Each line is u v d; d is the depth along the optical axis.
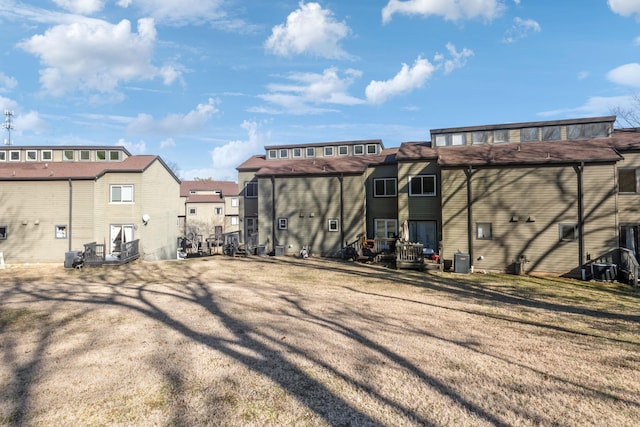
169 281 14.48
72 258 18.61
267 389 5.21
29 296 11.60
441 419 4.46
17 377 5.60
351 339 7.39
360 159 25.33
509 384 5.43
